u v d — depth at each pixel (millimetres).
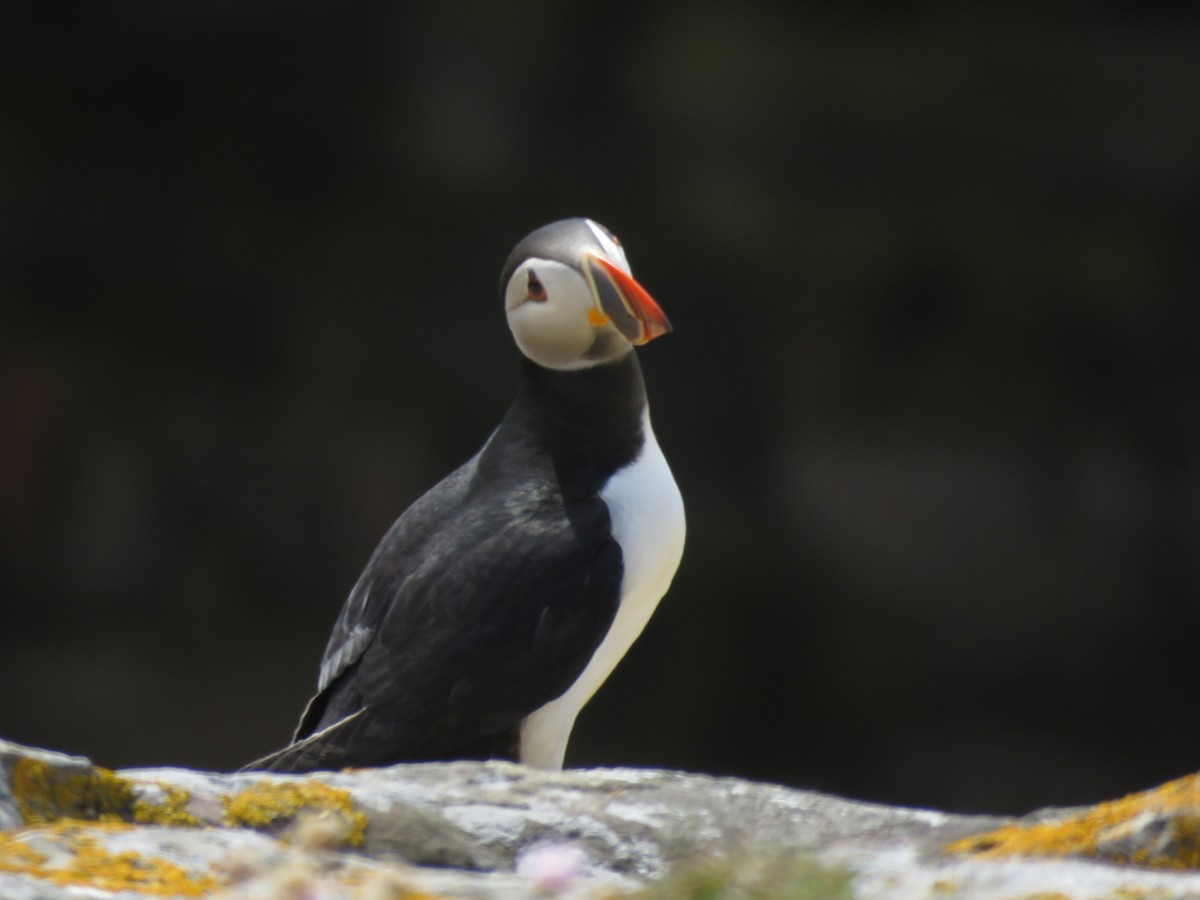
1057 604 18016
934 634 17734
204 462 17688
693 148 18562
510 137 18406
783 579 17656
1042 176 18875
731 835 4031
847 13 18922
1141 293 18844
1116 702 17594
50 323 17781
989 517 18359
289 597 17500
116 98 17984
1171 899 3076
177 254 18047
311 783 4016
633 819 4055
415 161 18312
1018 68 18844
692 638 17109
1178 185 18906
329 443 17766
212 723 16422
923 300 18844
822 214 18609
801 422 18516
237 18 18031
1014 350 18891
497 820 4020
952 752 16953
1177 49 19094
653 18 18703
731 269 18453
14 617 17078
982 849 3678
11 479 17375
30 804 3648
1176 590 18234
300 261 18188
